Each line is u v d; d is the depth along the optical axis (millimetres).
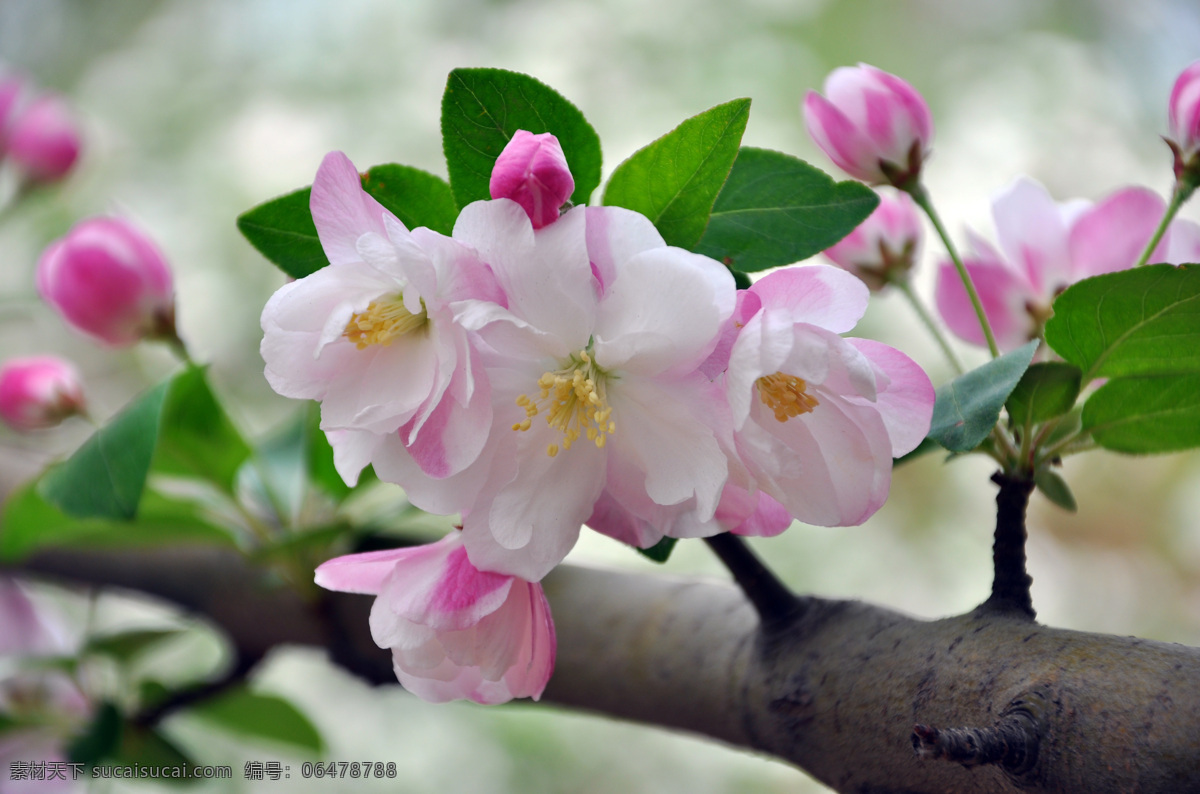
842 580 1002
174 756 524
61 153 771
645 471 393
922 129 447
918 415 392
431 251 381
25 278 866
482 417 385
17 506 502
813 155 1089
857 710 408
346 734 940
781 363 376
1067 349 414
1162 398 416
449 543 406
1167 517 1102
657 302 383
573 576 467
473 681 411
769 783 969
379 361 396
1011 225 459
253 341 1020
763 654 425
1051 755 383
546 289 384
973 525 1055
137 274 504
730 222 416
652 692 444
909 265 469
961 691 396
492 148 400
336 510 498
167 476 499
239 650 521
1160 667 382
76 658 522
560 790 933
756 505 393
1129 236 451
